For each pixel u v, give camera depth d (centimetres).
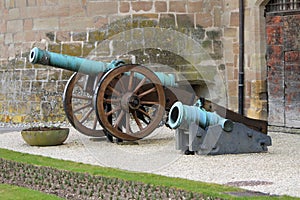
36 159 1234
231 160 1209
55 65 1434
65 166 1154
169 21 1845
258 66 1764
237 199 870
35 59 1423
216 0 1872
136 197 893
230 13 1834
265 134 1307
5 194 915
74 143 1455
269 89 1762
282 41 1733
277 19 1741
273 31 1750
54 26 1856
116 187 963
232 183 1005
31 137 1419
